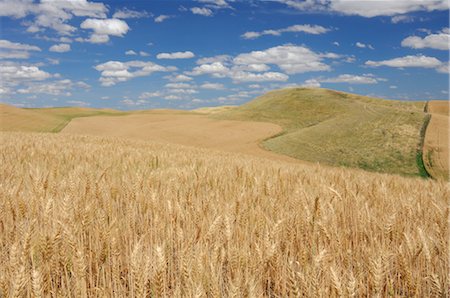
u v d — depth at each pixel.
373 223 5.30
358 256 4.46
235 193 6.70
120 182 7.42
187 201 5.75
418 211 6.06
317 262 3.57
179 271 3.98
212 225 4.41
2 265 3.91
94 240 4.47
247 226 4.99
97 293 3.66
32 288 3.23
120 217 5.51
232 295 3.27
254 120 105.31
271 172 10.23
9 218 4.90
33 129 80.00
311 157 61.91
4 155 12.28
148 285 3.72
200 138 77.88
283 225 5.00
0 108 99.00
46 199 5.46
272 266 4.11
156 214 5.06
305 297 3.43
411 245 4.11
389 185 9.08
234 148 68.69
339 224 5.48
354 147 66.00
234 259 4.08
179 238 4.43
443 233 4.77
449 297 3.74
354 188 7.84
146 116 114.56
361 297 3.80
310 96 126.38
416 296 3.77
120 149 18.14
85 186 6.07
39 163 10.64
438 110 126.75
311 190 7.41
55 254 3.84
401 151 61.50
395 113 88.62
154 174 8.08
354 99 141.00
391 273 4.18
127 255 4.25
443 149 61.38
